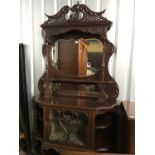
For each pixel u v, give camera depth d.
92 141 1.41
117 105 1.54
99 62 1.59
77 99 1.66
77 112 1.45
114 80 1.57
